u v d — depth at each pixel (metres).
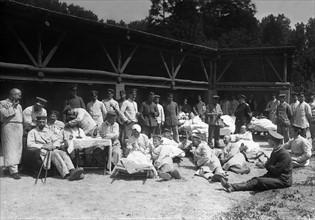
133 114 9.61
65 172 6.60
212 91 18.19
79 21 10.42
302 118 11.17
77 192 5.77
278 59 16.88
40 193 5.64
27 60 14.27
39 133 6.95
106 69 16.17
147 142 7.64
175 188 6.20
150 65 17.22
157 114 10.26
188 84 16.84
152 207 5.14
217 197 5.77
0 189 5.79
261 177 6.29
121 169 6.74
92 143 6.92
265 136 13.75
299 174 7.55
